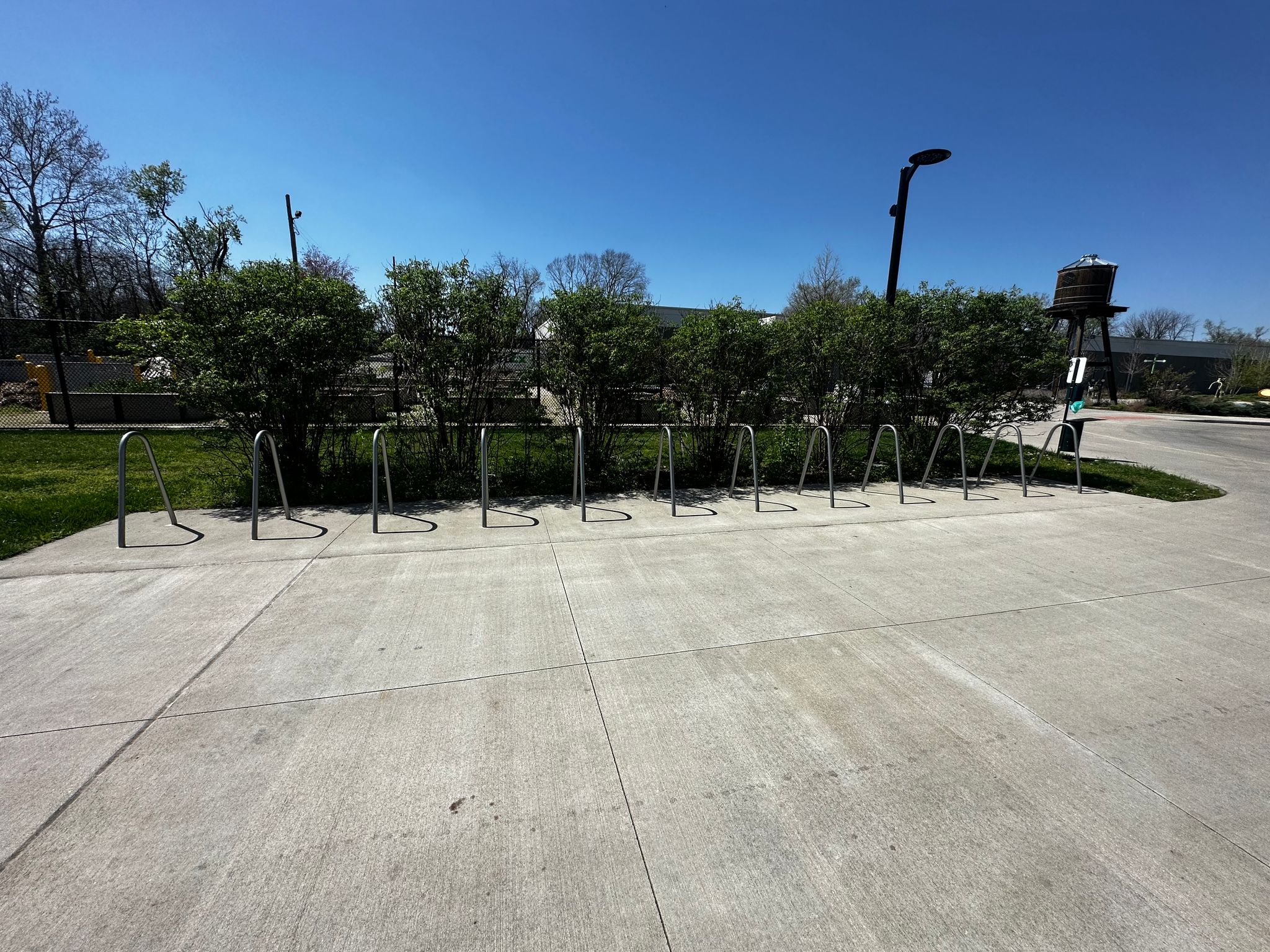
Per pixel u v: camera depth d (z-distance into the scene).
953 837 1.97
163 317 5.78
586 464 7.25
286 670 2.94
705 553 4.83
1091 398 35.34
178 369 5.94
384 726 2.51
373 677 2.88
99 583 4.00
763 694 2.81
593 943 1.58
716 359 7.29
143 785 2.14
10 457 8.66
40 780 2.15
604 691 2.80
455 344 6.37
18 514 5.41
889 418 8.67
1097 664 3.17
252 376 5.96
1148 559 4.98
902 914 1.68
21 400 16.30
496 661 3.07
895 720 2.63
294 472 6.41
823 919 1.66
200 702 2.66
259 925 1.61
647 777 2.23
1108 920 1.67
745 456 8.01
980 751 2.42
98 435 10.97
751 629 3.49
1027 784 2.23
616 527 5.52
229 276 5.97
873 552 4.97
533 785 2.18
